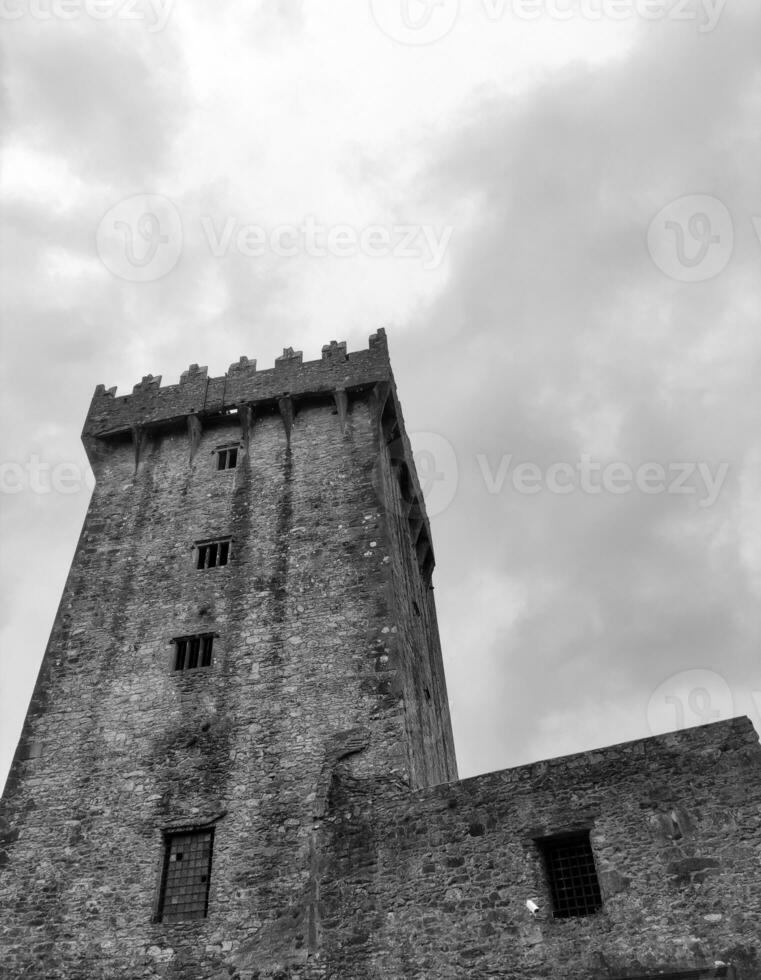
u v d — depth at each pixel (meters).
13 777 19.67
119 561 23.78
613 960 13.38
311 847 17.19
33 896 17.80
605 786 14.96
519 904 14.43
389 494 25.14
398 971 14.65
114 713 20.47
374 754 18.45
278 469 25.16
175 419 26.86
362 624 20.88
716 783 14.23
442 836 15.73
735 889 13.24
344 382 26.61
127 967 16.53
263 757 18.97
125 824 18.53
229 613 21.89
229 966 16.06
